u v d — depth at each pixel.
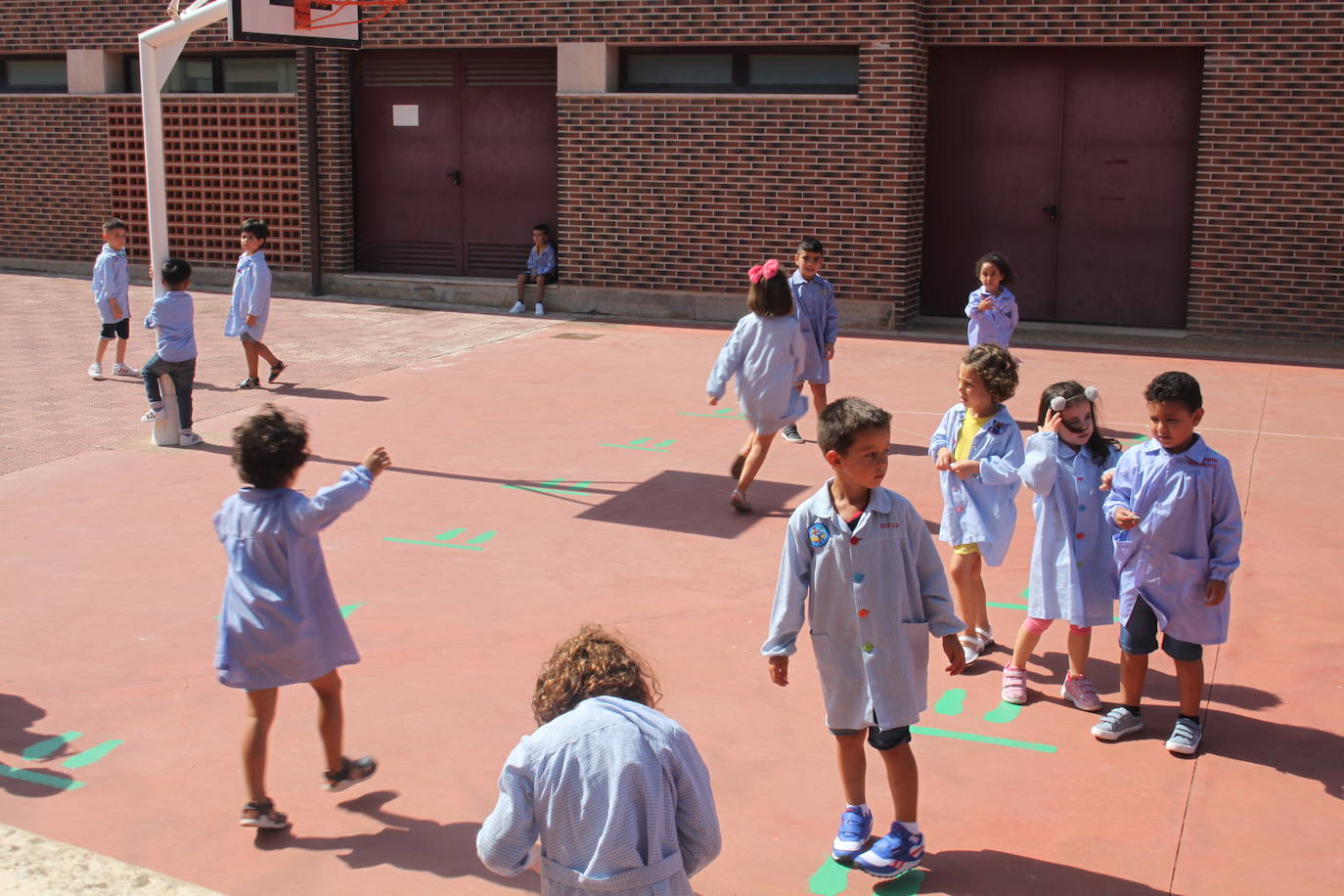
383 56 17.83
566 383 12.40
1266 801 4.60
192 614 6.44
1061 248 15.75
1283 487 8.77
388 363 13.39
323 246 18.20
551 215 17.52
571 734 2.88
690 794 2.93
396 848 4.32
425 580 6.95
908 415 11.02
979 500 5.75
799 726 5.23
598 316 16.83
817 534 4.07
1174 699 5.51
